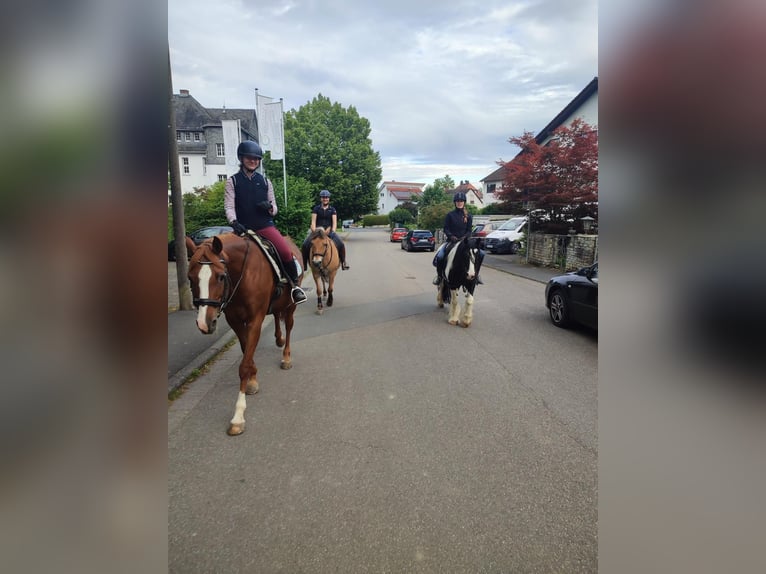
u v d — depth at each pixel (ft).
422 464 10.20
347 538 7.82
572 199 47.80
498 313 27.20
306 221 65.92
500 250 69.00
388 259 66.80
